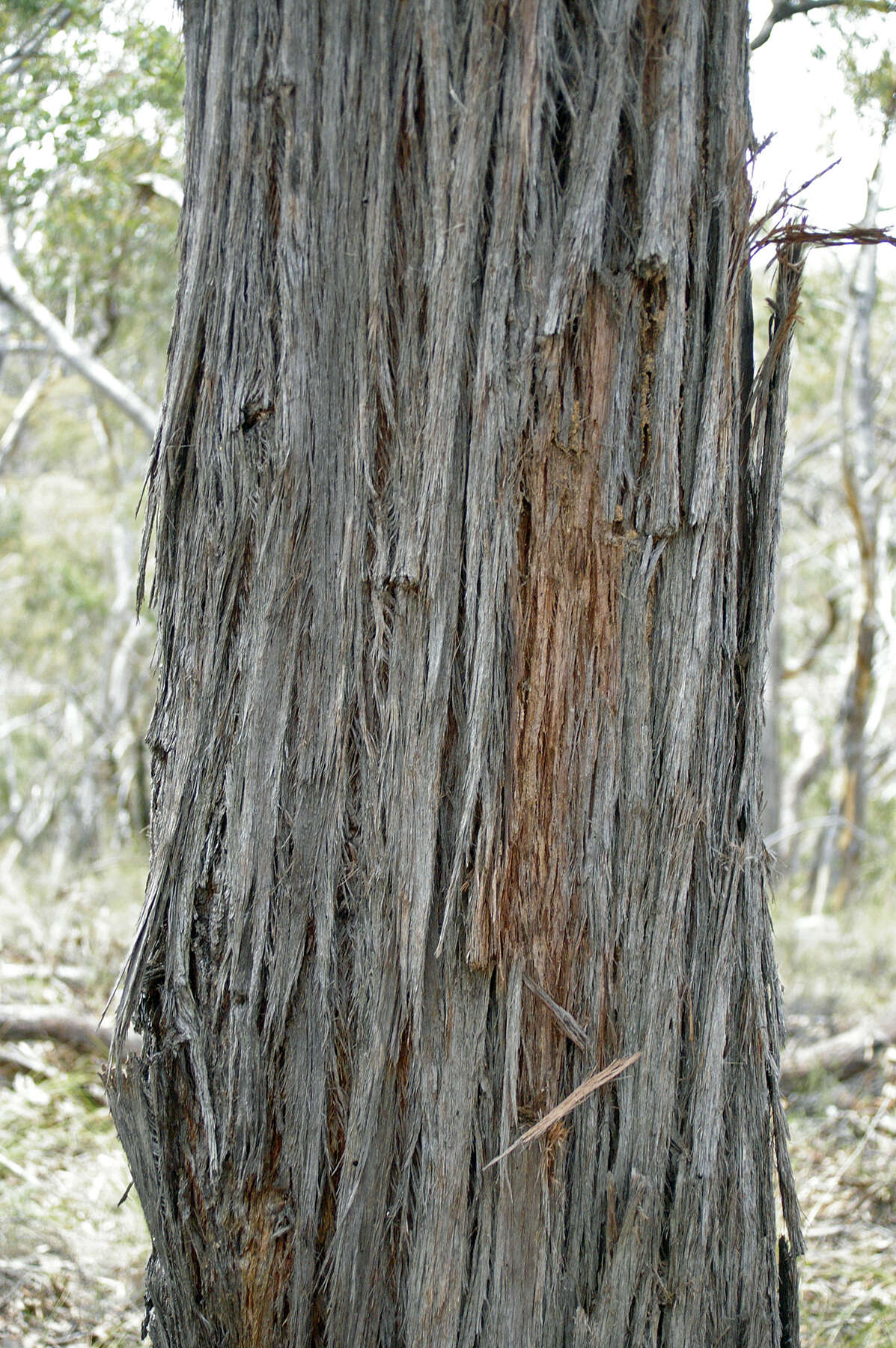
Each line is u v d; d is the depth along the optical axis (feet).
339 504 5.60
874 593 35.58
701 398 5.65
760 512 6.25
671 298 5.45
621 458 5.54
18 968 16.51
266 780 5.63
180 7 6.28
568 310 5.30
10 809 59.62
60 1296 8.98
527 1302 5.49
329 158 5.48
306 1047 5.62
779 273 6.23
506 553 5.39
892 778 60.85
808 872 44.86
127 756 50.75
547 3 5.28
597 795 5.62
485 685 5.38
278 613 5.62
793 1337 6.36
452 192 5.33
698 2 5.44
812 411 39.68
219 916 5.70
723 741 6.02
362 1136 5.52
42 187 17.95
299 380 5.54
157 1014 5.85
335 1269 5.55
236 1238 5.60
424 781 5.46
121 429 40.24
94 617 47.80
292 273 5.51
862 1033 14.84
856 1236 10.52
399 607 5.53
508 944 5.49
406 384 5.49
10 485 41.16
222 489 5.77
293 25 5.46
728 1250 5.98
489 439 5.35
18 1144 11.74
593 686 5.60
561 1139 5.59
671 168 5.36
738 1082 6.06
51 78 15.47
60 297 26.48
